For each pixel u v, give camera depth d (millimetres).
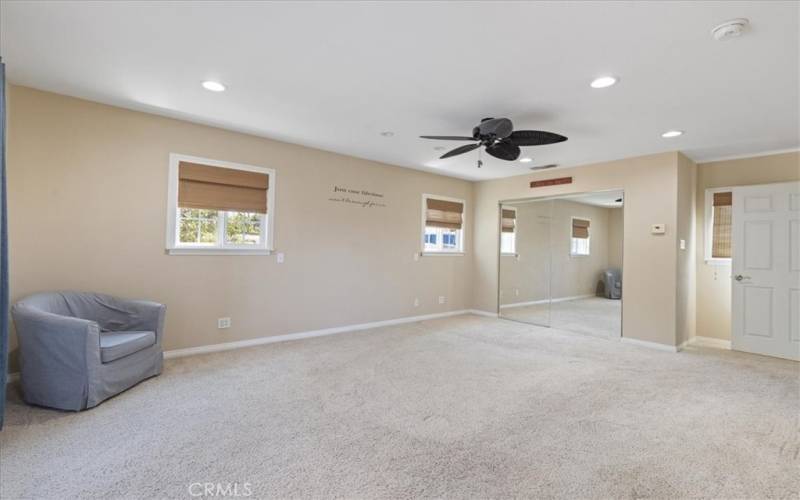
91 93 3387
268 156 4633
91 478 1982
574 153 4957
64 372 2744
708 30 2211
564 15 2102
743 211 4801
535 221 6395
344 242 5375
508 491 1945
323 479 2014
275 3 2059
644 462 2229
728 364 4176
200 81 3082
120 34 2414
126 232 3752
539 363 4098
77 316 3316
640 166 5043
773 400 3164
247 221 4590
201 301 4199
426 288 6477
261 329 4633
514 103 3375
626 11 2051
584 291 6461
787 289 4469
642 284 4969
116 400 2943
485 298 6973
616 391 3328
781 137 4188
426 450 2318
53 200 3406
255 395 3098
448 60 2652
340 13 2135
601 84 2963
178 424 2584
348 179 5398
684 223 4965
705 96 3148
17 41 2518
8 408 2771
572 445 2408
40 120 3340
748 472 2145
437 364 4008
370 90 3178
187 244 4180
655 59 2566
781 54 2459
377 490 1932
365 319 5652
